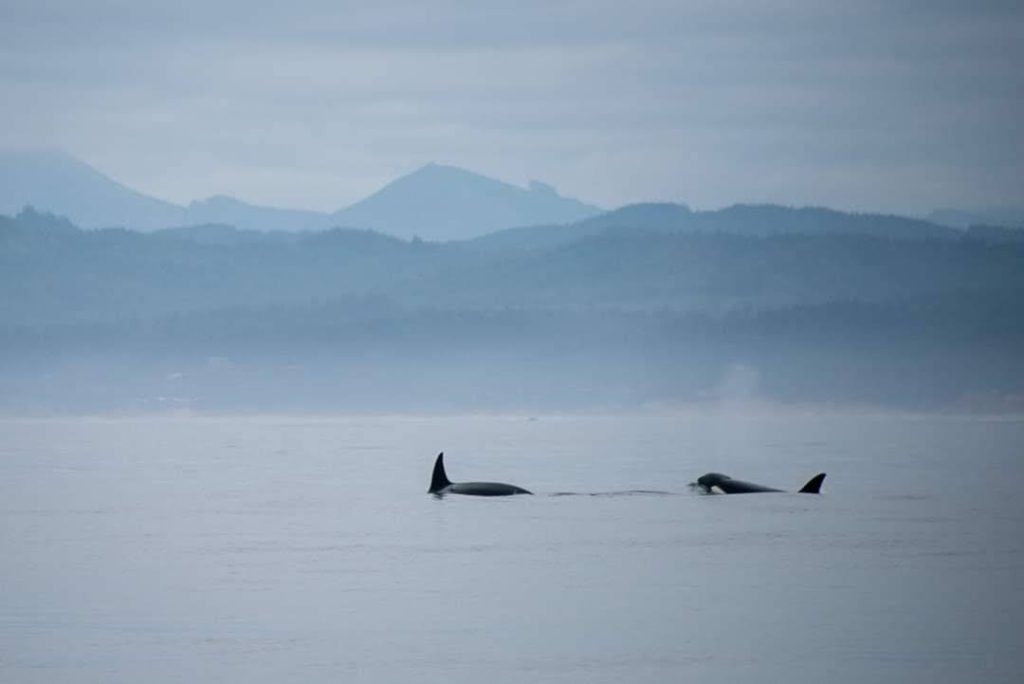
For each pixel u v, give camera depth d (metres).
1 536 167.50
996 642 107.69
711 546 155.25
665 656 104.00
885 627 112.88
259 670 100.62
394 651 105.75
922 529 169.62
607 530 169.50
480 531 169.00
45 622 116.31
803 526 173.12
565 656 104.19
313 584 132.62
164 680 97.75
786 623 114.44
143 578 136.25
